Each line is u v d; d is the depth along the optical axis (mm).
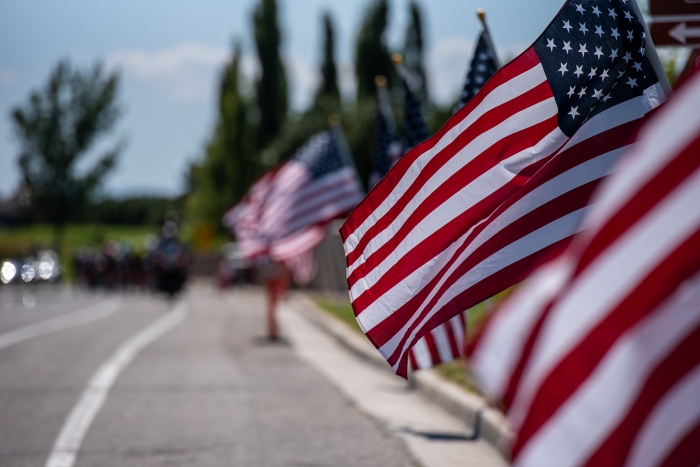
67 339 26484
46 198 105312
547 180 8172
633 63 8500
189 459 11102
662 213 4027
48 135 103375
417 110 15242
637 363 4043
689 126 3980
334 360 21641
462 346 11133
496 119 8570
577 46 8484
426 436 12398
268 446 11812
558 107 8461
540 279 4434
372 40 92375
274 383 17484
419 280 8789
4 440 12172
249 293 65875
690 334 4027
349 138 85438
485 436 11953
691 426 4027
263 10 104875
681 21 10203
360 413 14227
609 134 8328
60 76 103000
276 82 105125
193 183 136375
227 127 104062
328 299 43906
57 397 15688
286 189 23031
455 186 8664
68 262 111750
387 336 8992
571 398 4082
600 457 4027
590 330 4098
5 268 77375
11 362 20703
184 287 52656
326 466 10719
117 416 13922
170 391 16391
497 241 8227
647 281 4043
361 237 9211
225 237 109312
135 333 28750
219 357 21906
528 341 4387
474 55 12383
